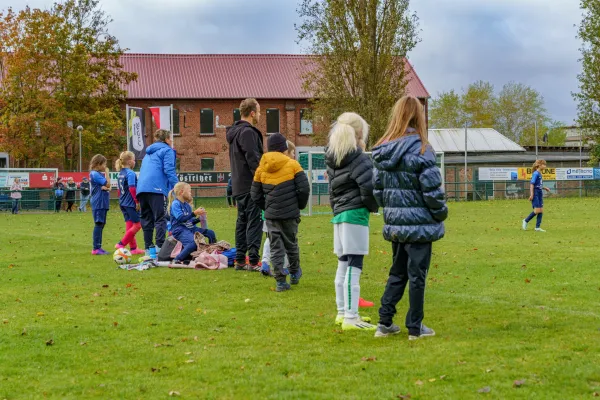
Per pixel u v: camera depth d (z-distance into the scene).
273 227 9.32
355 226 7.04
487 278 10.28
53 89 49.34
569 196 47.84
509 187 47.16
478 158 61.84
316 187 36.34
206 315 7.64
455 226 21.55
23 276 10.79
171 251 12.07
